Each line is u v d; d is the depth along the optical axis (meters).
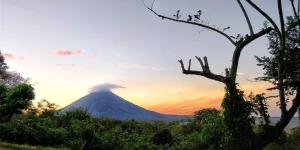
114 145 31.92
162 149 32.72
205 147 23.84
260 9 18.12
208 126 21.48
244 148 17.64
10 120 33.69
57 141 31.23
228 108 17.48
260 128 18.36
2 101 34.91
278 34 18.33
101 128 34.78
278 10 18.11
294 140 30.91
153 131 37.91
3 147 26.72
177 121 39.34
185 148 28.62
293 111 18.00
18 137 30.33
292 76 18.22
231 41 17.86
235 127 17.61
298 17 18.64
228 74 17.30
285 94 18.16
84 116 37.50
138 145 32.94
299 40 18.52
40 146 28.73
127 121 41.00
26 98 34.44
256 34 17.56
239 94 17.38
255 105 17.55
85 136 30.97
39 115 38.69
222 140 19.28
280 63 18.19
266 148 30.03
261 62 18.95
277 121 19.33
